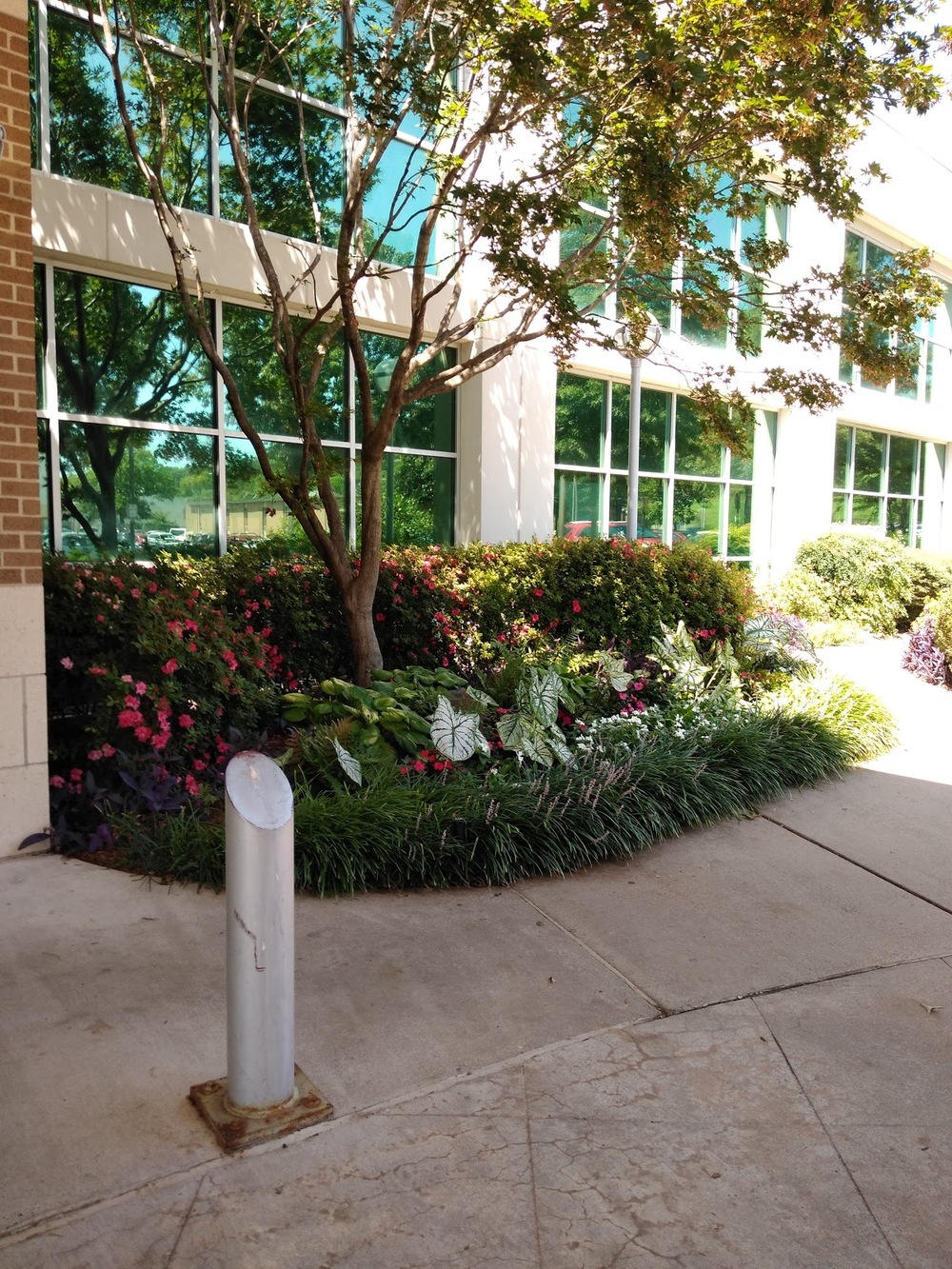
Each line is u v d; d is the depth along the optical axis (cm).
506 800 486
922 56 596
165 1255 221
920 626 1081
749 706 723
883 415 1725
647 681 734
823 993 367
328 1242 227
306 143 827
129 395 748
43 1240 222
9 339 424
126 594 535
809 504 1516
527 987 354
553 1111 281
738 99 597
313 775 524
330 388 884
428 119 580
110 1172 245
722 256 705
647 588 820
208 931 379
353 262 809
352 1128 268
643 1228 237
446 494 997
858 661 1123
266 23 710
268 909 260
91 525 734
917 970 391
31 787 445
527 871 464
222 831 438
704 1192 251
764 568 1484
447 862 450
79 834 456
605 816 501
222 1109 269
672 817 542
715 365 1288
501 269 570
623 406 1201
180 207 749
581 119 600
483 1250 227
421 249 626
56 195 666
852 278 698
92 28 586
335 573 664
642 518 1259
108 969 346
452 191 587
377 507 662
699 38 568
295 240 812
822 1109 290
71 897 404
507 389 994
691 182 608
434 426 979
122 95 591
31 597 438
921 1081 309
